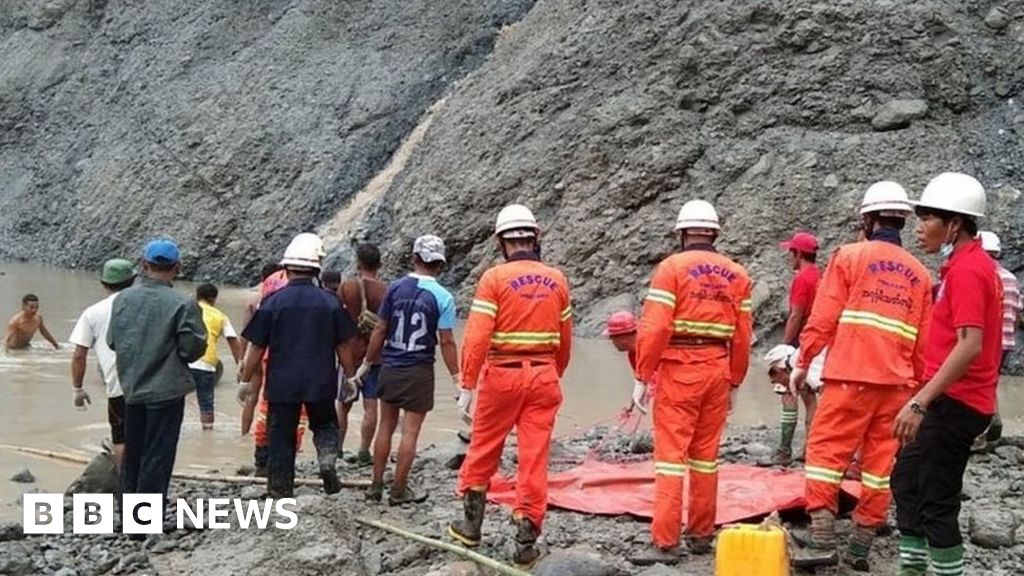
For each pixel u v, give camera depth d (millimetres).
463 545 7320
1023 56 19625
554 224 20969
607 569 6734
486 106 23844
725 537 6070
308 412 8656
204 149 30469
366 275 9891
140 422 7973
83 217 31875
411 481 9086
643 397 7090
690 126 20594
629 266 19656
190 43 34094
